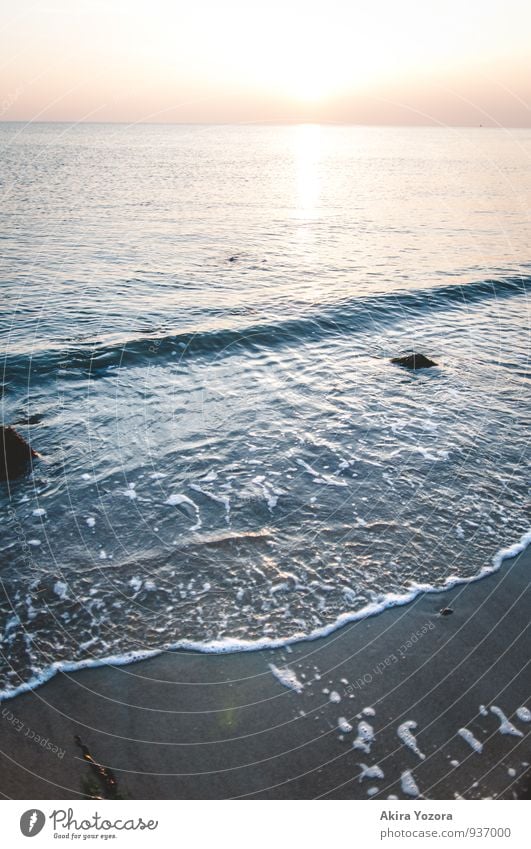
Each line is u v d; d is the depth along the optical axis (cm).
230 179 4219
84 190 3334
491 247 2239
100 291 1491
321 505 678
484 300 1555
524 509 682
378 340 1239
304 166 5497
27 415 855
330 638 497
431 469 758
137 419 864
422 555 601
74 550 591
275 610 526
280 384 1007
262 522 645
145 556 586
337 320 1335
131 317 1291
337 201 3353
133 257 1880
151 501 675
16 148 6303
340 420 884
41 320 1247
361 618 520
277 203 3209
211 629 504
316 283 1664
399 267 1891
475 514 670
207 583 555
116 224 2416
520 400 968
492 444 826
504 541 626
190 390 968
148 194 3309
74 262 1773
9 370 988
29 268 1678
